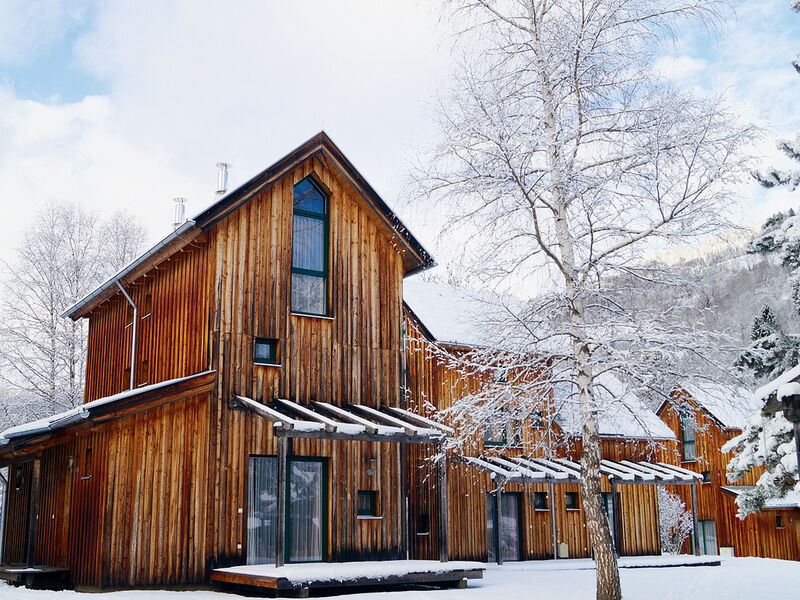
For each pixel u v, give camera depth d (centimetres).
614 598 1180
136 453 1412
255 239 1603
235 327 1541
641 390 1273
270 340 1597
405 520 1677
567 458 2394
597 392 1398
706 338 1274
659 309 1339
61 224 3123
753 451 1989
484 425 1437
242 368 1534
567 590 1375
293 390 1593
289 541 1530
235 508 1473
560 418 1748
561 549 2300
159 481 1423
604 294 1353
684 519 3127
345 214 1752
